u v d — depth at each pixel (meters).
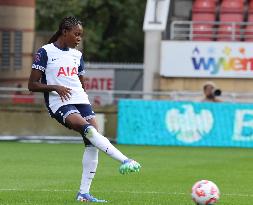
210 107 51.84
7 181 30.48
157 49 58.41
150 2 59.19
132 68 80.81
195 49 57.81
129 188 28.47
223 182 31.19
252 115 51.62
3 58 72.88
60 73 23.69
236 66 57.78
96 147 22.97
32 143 53.28
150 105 52.38
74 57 23.92
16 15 73.19
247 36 59.97
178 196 25.95
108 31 112.50
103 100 55.38
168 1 59.47
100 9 108.88
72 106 23.53
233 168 37.31
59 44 23.91
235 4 62.69
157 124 52.34
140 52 115.94
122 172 22.20
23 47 74.00
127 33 114.31
